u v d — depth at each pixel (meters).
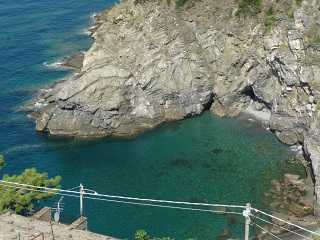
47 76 121.81
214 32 108.44
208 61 109.56
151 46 109.75
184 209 84.06
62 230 49.31
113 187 90.69
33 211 63.31
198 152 99.25
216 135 103.88
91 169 95.75
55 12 150.12
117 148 101.94
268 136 102.62
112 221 81.44
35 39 137.00
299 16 100.69
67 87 106.25
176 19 110.12
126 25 114.25
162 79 108.38
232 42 107.62
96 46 114.88
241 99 110.00
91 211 83.19
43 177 65.25
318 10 99.81
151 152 100.25
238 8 107.12
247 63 106.88
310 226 79.12
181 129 106.38
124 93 107.62
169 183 91.31
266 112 108.31
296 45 99.19
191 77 108.88
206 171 93.88
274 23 103.12
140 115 107.81
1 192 61.97
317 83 96.75
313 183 88.50
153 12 111.44
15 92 116.62
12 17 146.75
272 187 88.69
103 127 105.81
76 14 149.38
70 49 132.62
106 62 111.12
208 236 78.44
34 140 103.25
